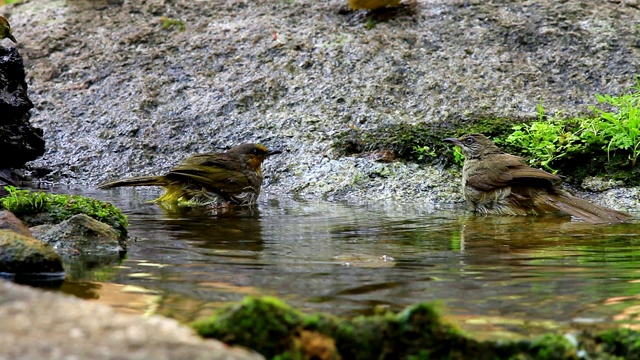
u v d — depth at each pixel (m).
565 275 7.32
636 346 5.16
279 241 9.20
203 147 15.30
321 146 14.77
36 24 18.80
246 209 12.31
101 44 17.95
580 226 10.77
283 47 16.94
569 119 14.57
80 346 4.00
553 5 17.55
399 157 14.41
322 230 10.11
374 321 5.05
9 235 7.40
